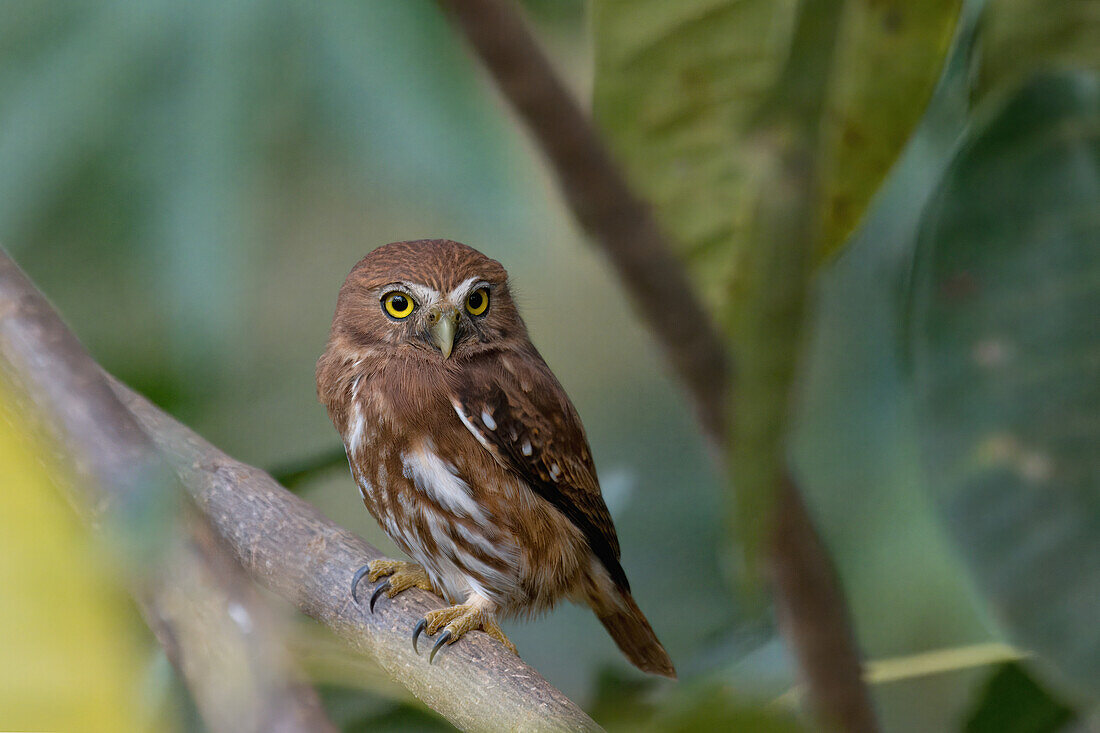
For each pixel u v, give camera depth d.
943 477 5.12
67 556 1.89
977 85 5.48
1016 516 4.96
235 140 5.58
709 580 5.59
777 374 2.26
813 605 3.00
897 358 5.52
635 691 5.59
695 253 5.46
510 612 5.66
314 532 5.55
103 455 2.74
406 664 5.54
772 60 5.45
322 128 5.57
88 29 5.58
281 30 5.57
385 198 5.62
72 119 5.58
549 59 3.54
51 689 1.82
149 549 1.97
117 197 5.58
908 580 5.54
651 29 5.46
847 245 5.46
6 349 3.31
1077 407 5.08
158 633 1.97
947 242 5.45
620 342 5.73
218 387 5.59
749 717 2.34
